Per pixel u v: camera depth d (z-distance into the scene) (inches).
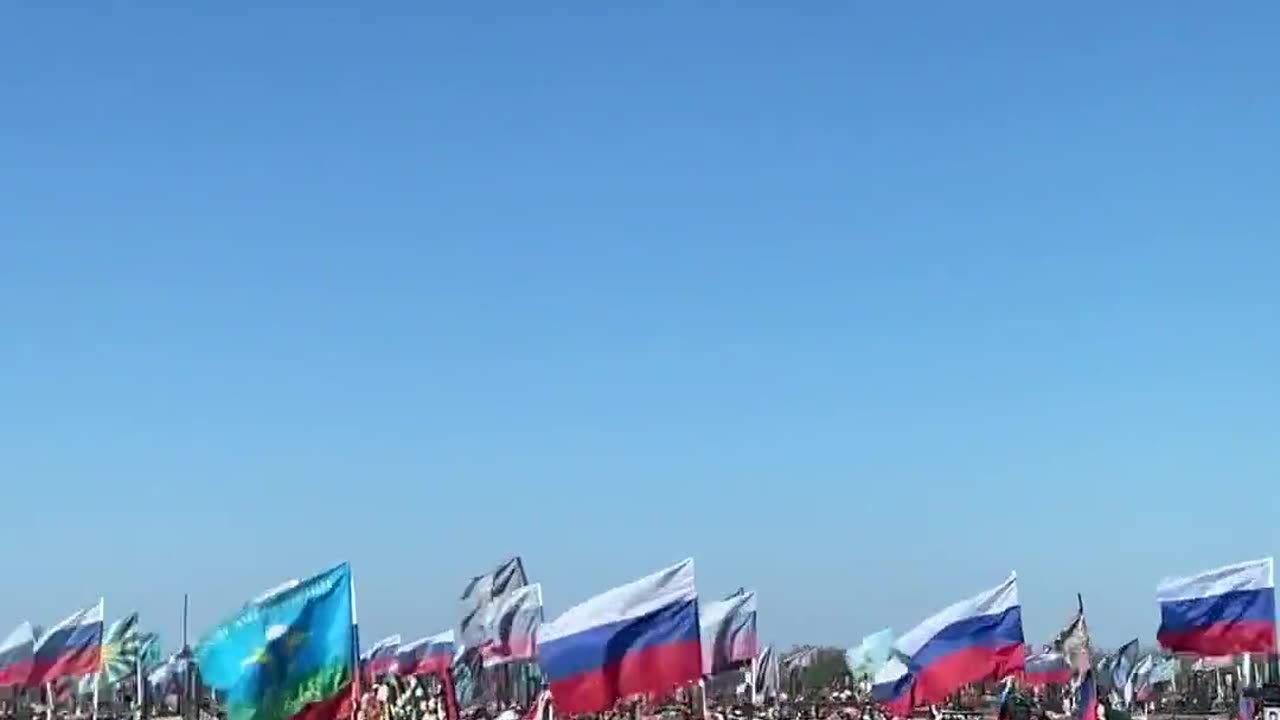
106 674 3727.9
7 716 3553.2
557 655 1416.1
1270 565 1859.0
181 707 4224.9
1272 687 2812.5
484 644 2501.2
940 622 2057.1
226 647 1124.5
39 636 3154.5
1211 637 1878.7
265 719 1122.7
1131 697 3599.9
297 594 1138.0
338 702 1141.1
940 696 2048.5
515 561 2529.5
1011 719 2554.1
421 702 1218.6
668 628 1435.8
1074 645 1927.9
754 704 3939.5
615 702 1419.8
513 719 2536.9
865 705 3361.2
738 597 2539.4
